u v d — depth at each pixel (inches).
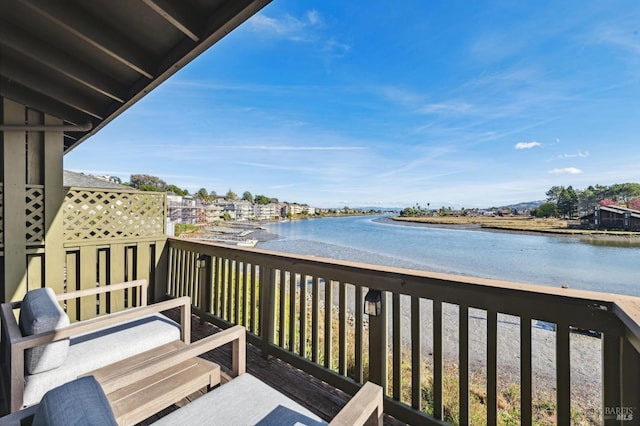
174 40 87.4
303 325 92.7
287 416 48.9
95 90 116.9
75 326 65.9
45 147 129.9
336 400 79.5
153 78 98.4
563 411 50.7
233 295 123.6
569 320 50.1
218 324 125.7
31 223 125.2
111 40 86.4
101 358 72.1
